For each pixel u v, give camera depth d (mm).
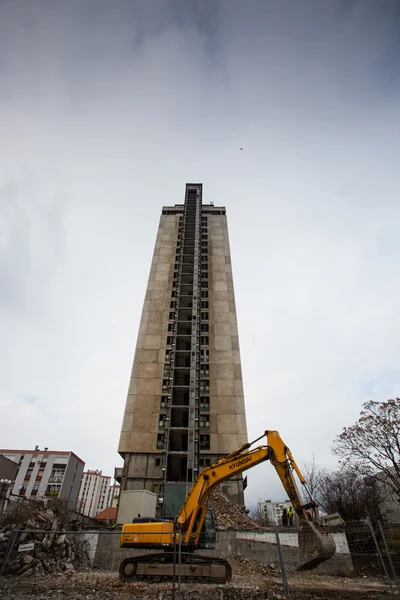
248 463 14695
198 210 68250
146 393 46312
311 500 12242
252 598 12008
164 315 54531
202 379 48188
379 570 17469
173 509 35625
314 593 12852
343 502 43469
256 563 19531
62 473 77312
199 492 15008
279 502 86625
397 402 36719
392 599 11828
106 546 20219
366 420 37688
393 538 19531
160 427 43531
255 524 31422
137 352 50406
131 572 14555
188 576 14227
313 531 11477
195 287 55344
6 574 14633
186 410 44688
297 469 13328
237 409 45562
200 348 51094
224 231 67375
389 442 35812
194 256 60125
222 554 20266
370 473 37219
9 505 22000
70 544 18844
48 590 12062
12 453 80062
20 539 16453
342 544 18578
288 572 18000
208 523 15641
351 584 14930
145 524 15617
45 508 20219
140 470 40406
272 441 14461
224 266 61719
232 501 37906
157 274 60000
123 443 42406
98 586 12969
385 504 47406
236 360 50031
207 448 42250
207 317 54906
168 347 50750
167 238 65750
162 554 14875
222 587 13055
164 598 11547
